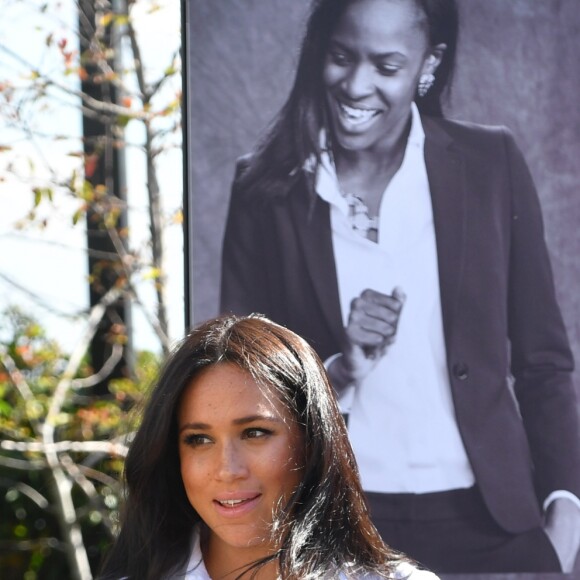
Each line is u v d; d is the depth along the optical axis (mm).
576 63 3424
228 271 3408
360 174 3418
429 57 3428
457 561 3307
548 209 3410
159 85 5703
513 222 3406
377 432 3342
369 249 3400
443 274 3393
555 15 3428
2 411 6078
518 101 3426
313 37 3434
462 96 3424
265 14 3436
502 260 3398
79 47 5844
